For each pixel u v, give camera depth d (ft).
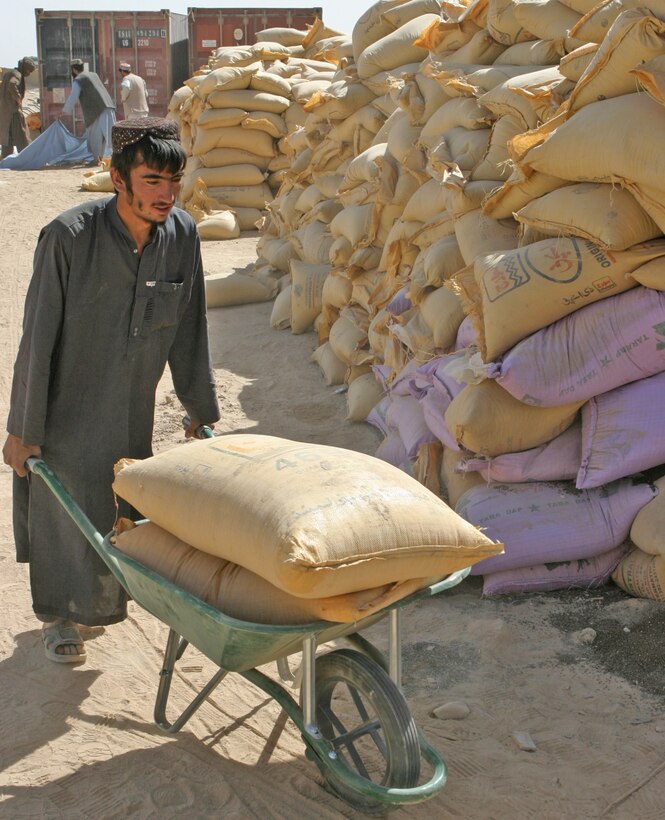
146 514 9.50
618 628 12.38
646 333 12.64
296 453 8.83
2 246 38.73
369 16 24.86
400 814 9.36
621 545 13.33
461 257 16.37
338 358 22.97
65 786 9.85
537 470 13.44
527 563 13.19
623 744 10.32
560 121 13.38
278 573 7.52
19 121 65.77
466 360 14.07
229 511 8.32
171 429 20.61
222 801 9.60
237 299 30.55
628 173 12.02
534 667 11.76
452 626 12.71
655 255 12.46
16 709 11.19
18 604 13.71
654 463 12.85
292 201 29.40
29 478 11.44
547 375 12.86
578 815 9.33
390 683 8.60
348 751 9.98
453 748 10.32
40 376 10.54
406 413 16.42
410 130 19.79
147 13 67.72
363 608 7.93
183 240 10.96
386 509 8.08
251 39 65.00
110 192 51.13
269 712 11.08
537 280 12.94
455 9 19.53
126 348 10.90
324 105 25.30
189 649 12.49
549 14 16.37
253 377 23.90
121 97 63.46
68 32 68.23
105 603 11.50
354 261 21.38
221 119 41.01
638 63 12.05
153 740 10.57
